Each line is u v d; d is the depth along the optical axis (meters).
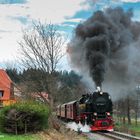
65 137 21.78
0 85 52.22
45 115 21.53
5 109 20.61
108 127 31.88
